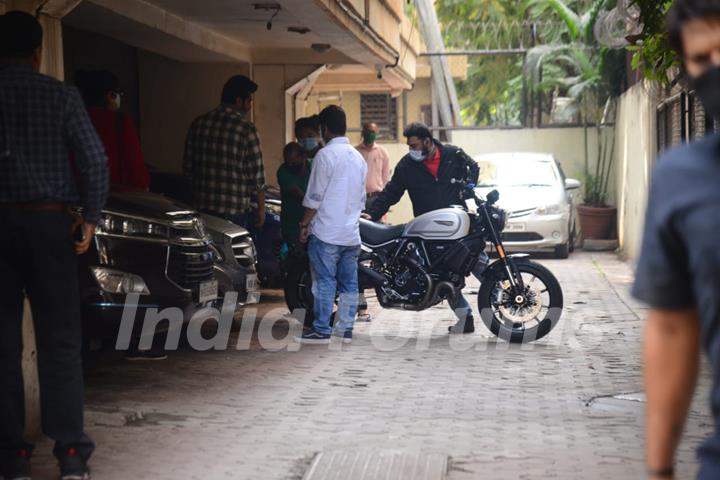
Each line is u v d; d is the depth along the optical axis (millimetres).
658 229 3449
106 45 21594
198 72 22062
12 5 9000
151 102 22109
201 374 11344
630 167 25859
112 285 10836
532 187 26781
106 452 8148
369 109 37094
